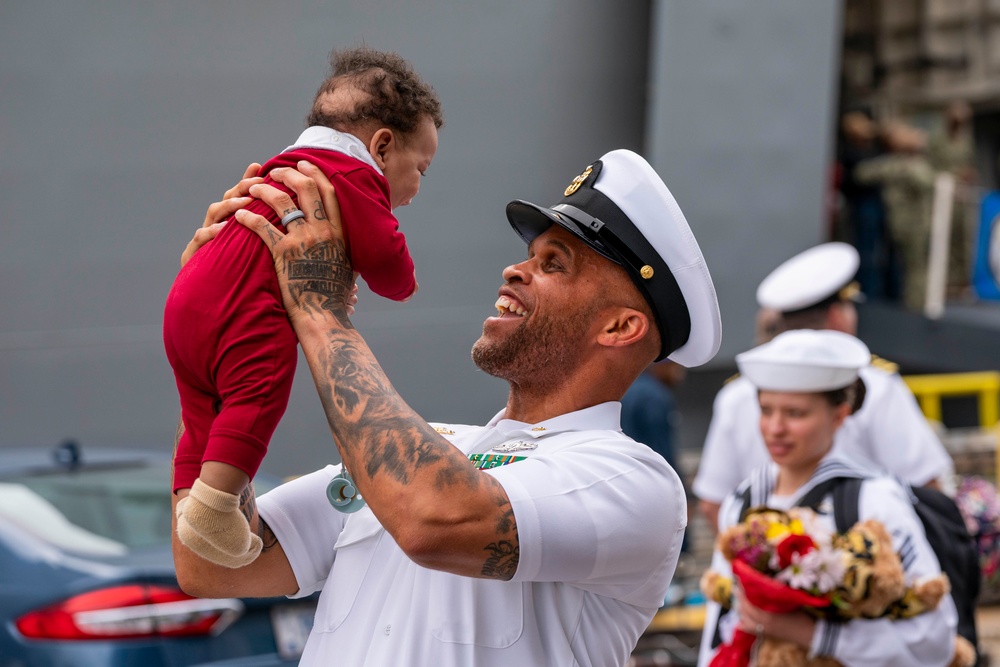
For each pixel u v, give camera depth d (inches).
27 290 449.7
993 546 286.4
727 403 305.9
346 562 135.2
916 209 646.5
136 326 462.3
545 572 120.0
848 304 323.0
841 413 228.4
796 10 527.2
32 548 282.5
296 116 475.8
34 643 266.7
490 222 504.7
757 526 201.5
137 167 458.3
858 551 196.7
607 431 134.1
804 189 544.4
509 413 144.9
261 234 122.3
